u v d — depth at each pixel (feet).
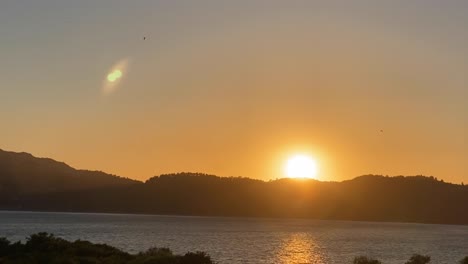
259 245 444.55
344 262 319.88
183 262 190.08
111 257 205.46
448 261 340.80
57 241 225.76
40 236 225.15
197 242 460.55
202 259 192.24
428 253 406.62
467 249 462.60
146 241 458.91
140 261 190.08
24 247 217.36
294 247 435.94
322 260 329.52
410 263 238.48
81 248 215.10
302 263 305.32
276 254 359.66
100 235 531.09
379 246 477.77
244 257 327.88
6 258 194.49
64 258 189.57
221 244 442.09
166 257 191.93
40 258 191.11
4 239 221.87
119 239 479.41
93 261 192.85
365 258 226.99
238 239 524.93
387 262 323.16
